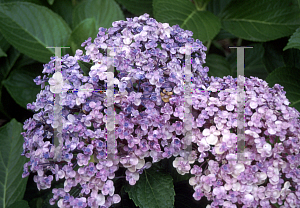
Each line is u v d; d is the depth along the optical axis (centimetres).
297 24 52
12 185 46
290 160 35
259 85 37
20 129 49
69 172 33
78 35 50
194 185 36
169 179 36
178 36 37
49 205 42
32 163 34
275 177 34
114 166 33
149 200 35
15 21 54
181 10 53
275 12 54
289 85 49
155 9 53
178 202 42
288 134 36
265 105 35
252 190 35
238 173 34
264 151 34
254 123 34
